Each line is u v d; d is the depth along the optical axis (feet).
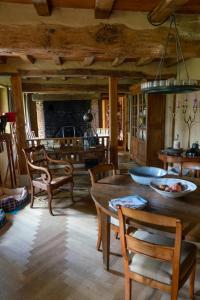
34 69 14.08
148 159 17.12
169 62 14.84
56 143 15.40
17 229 8.98
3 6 7.72
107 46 8.40
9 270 6.69
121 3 7.56
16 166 15.81
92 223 9.43
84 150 14.26
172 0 6.68
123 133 26.22
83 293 5.86
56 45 8.18
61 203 11.44
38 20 7.93
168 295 5.78
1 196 11.95
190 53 8.81
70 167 11.53
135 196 5.94
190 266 4.99
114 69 15.02
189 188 6.16
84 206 11.07
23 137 14.29
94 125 27.35
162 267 4.72
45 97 24.81
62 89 19.04
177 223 3.93
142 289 5.98
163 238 5.50
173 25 8.51
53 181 10.53
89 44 8.30
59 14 7.97
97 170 7.55
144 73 15.40
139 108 18.65
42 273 6.56
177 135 15.40
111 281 6.26
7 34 7.91
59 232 8.75
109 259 6.97
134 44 8.46
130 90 20.20
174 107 15.67
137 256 5.07
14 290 5.97
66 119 27.07
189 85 5.58
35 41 8.07
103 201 5.80
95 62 14.74
